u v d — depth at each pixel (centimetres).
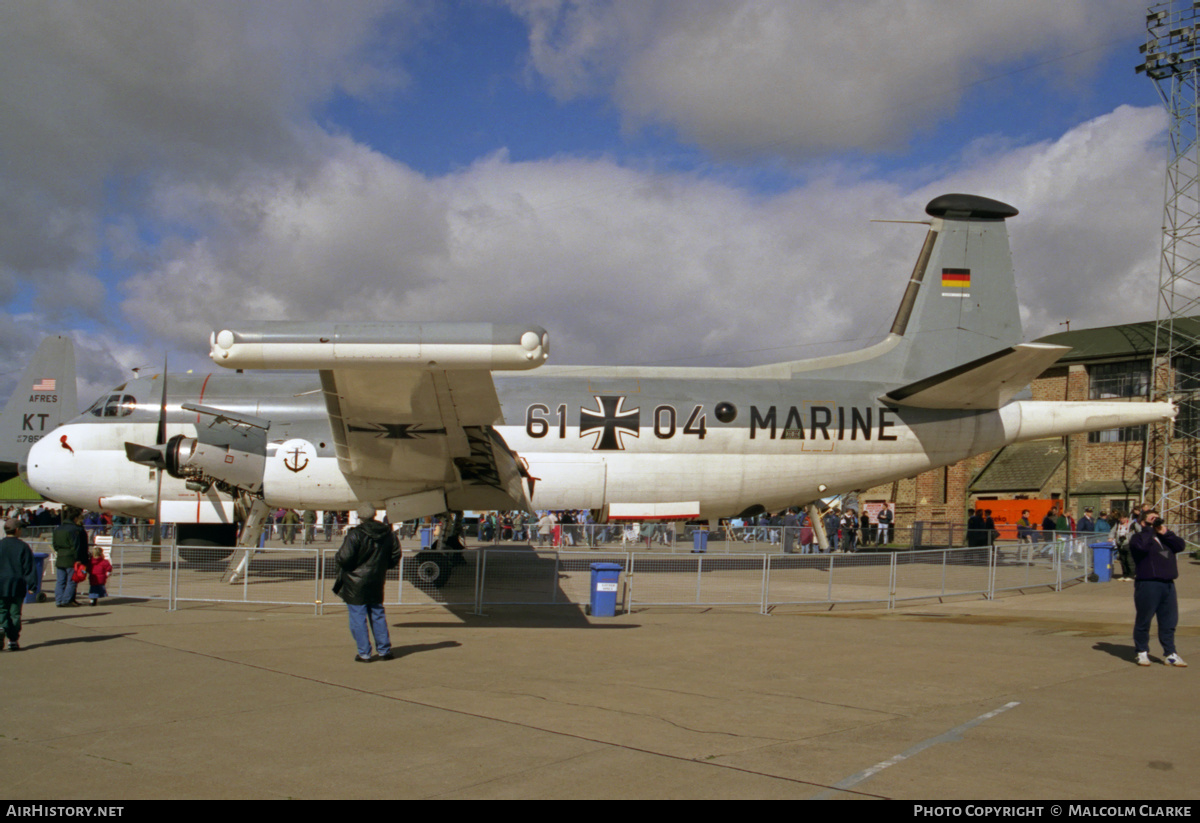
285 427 1755
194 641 1047
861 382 2164
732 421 2020
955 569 1698
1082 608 1518
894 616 1395
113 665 885
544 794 487
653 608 1496
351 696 743
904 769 538
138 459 1717
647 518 2000
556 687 789
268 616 1283
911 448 2128
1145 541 932
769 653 1001
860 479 2125
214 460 1667
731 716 680
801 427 2056
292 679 817
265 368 894
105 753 567
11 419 3184
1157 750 585
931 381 1984
